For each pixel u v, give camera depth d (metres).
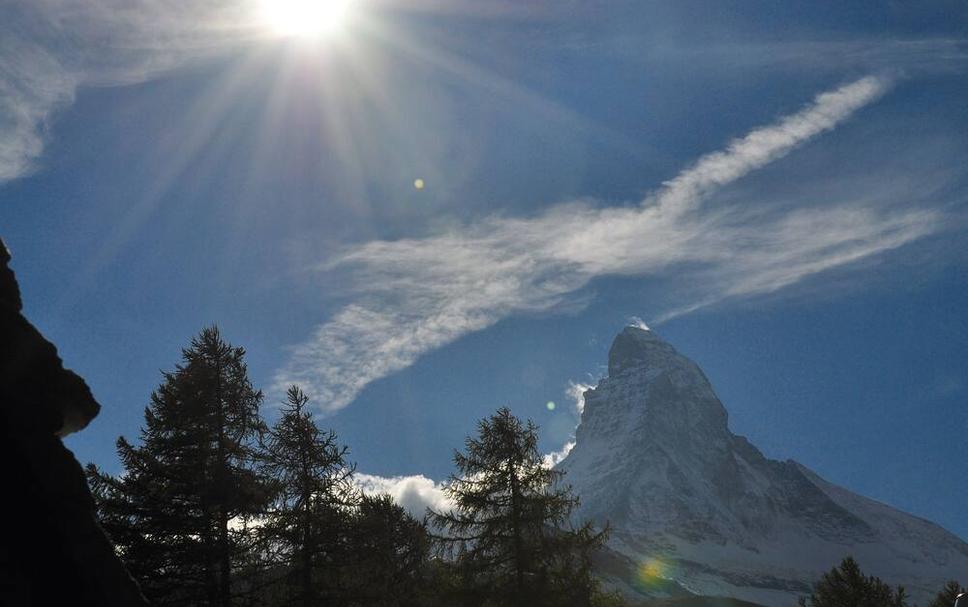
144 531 26.20
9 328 9.90
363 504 31.02
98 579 9.23
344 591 27.91
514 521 30.75
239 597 27.11
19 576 8.80
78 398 10.33
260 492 27.11
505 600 29.75
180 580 26.45
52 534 9.16
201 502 26.61
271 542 27.48
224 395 28.70
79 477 9.67
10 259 11.06
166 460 27.95
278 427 29.12
